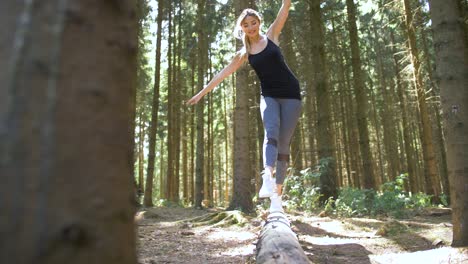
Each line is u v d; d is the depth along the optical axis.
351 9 11.94
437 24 3.68
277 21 3.42
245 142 9.30
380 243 4.45
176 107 19.84
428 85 12.02
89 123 0.57
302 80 14.00
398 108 24.31
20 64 0.53
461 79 3.51
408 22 10.64
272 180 3.13
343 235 5.22
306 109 18.27
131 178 0.67
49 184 0.52
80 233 0.53
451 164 3.48
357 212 7.84
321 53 10.88
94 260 0.54
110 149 0.60
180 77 20.31
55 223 0.51
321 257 3.68
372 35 20.45
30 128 0.52
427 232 4.89
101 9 0.61
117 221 0.59
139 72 14.03
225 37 19.59
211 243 4.70
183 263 3.50
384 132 23.34
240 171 9.16
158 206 13.95
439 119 16.03
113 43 0.63
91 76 0.58
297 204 8.09
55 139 0.53
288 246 2.60
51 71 0.54
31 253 0.49
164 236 5.22
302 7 13.20
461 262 2.84
